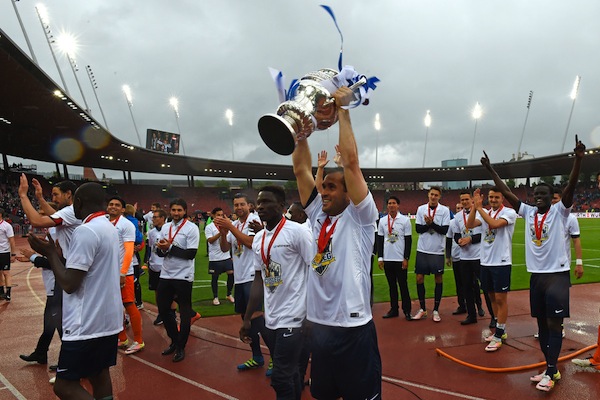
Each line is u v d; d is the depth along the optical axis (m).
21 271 14.95
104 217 3.40
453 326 6.73
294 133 1.94
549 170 59.00
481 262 5.98
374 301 8.84
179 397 4.25
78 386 3.15
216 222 4.75
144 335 6.58
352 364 2.54
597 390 4.23
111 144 37.56
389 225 7.34
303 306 3.41
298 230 3.48
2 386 4.65
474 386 4.37
